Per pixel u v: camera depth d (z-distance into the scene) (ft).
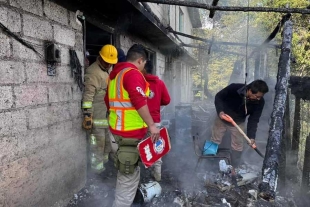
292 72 24.04
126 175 7.82
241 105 12.30
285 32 10.39
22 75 7.01
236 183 10.98
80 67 10.36
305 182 10.20
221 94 12.70
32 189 7.52
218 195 10.19
